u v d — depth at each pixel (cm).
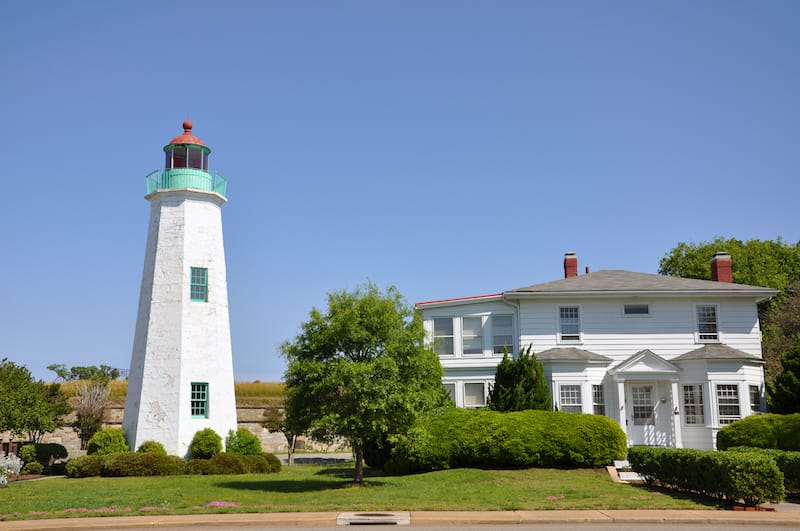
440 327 3434
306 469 3297
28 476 3127
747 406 3111
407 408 2161
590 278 3550
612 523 1641
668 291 3297
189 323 3312
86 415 4078
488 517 1670
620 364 3195
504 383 2923
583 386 3147
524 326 3319
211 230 3484
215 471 2948
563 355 3167
